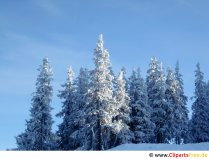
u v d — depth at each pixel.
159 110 59.12
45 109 52.38
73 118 57.56
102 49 50.78
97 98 49.31
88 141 50.53
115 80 57.66
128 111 53.97
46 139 52.25
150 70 63.34
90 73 50.75
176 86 63.56
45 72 53.41
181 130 62.41
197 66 68.44
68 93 59.81
